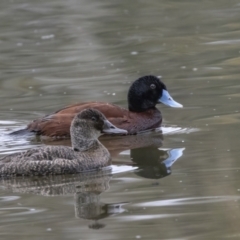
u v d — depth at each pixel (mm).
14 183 11820
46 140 14625
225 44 22469
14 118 16094
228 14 26078
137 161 12906
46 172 12078
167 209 10141
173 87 17984
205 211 9930
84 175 12156
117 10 26891
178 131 14750
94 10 26953
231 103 16266
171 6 27281
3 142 14461
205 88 17688
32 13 26688
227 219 9508
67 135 14656
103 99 17266
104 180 11805
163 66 20312
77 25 25391
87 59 21641
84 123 12789
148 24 25391
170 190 11016
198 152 13062
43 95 17906
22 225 9773
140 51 22250
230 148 13125
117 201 10625
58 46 23156
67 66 20859
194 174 11773
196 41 23109
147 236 9156
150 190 11094
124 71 19938
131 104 15570
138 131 15023
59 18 25938
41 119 14961
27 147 14117
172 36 23797
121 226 9562
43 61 21609
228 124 14781
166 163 12570
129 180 11742
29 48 23141
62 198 10914
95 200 10711
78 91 18078
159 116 15375
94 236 9250
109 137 14867
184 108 16266
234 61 20312
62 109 15125
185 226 9383
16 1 27766
